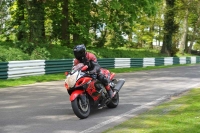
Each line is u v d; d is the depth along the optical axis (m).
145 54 41.88
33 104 11.49
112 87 10.73
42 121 8.97
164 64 36.88
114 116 9.66
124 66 29.97
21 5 31.62
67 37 34.91
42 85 16.78
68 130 8.01
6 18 33.25
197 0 51.41
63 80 19.38
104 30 38.91
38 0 26.95
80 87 9.15
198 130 7.23
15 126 8.40
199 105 10.41
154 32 55.25
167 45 47.06
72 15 36.19
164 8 46.47
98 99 9.78
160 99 12.73
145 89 15.52
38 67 20.56
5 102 11.84
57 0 33.75
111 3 33.09
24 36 27.78
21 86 16.27
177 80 19.73
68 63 23.38
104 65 27.23
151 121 8.53
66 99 12.58
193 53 69.00
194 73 25.06
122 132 7.47
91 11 36.56
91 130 8.00
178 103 11.30
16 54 23.78
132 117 9.45
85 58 9.59
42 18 28.09
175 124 7.91
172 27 46.41
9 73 18.25
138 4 35.44
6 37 34.25
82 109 9.30
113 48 40.84
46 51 25.84
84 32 33.66
